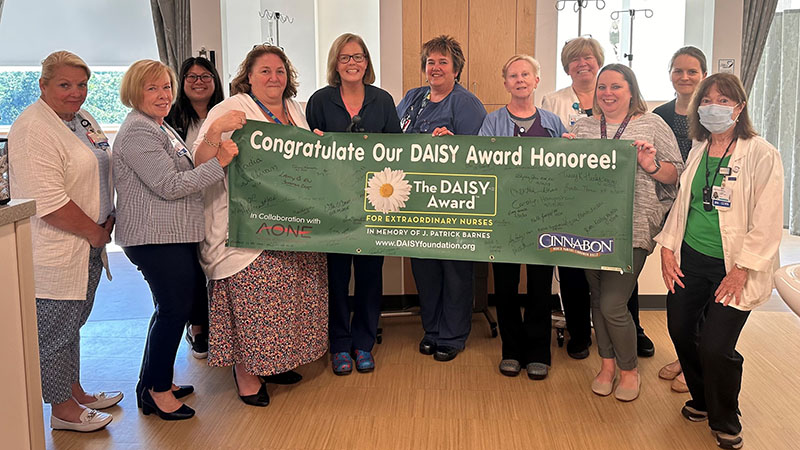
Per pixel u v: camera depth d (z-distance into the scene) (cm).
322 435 283
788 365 361
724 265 266
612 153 294
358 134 304
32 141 258
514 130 337
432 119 368
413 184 304
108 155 291
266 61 301
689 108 272
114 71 746
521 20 456
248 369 302
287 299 303
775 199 250
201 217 292
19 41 729
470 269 369
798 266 186
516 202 302
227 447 273
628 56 481
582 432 285
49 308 273
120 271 607
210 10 454
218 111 299
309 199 303
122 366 368
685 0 498
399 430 287
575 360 370
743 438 280
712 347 261
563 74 575
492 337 410
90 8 728
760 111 741
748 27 543
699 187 271
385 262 473
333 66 339
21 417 195
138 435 284
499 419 297
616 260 297
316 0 561
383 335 416
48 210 260
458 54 365
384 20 456
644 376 347
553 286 470
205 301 332
